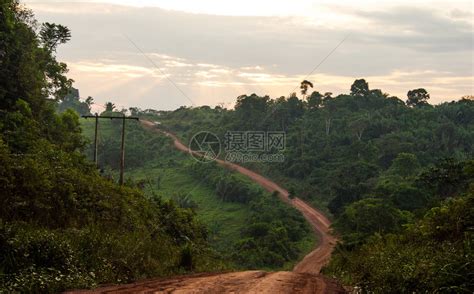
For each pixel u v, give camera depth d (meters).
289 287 11.55
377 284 11.66
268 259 51.28
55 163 22.16
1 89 26.45
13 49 28.09
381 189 58.72
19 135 22.81
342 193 68.44
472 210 16.95
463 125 112.75
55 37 41.72
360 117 106.50
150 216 28.31
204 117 127.25
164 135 110.88
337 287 12.95
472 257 9.21
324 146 94.00
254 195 67.38
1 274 9.49
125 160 90.25
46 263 11.16
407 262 12.68
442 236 17.34
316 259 53.69
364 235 43.25
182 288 10.48
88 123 133.75
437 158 87.38
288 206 68.75
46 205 16.72
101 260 13.17
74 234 14.38
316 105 115.19
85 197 20.86
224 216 63.16
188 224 31.88
